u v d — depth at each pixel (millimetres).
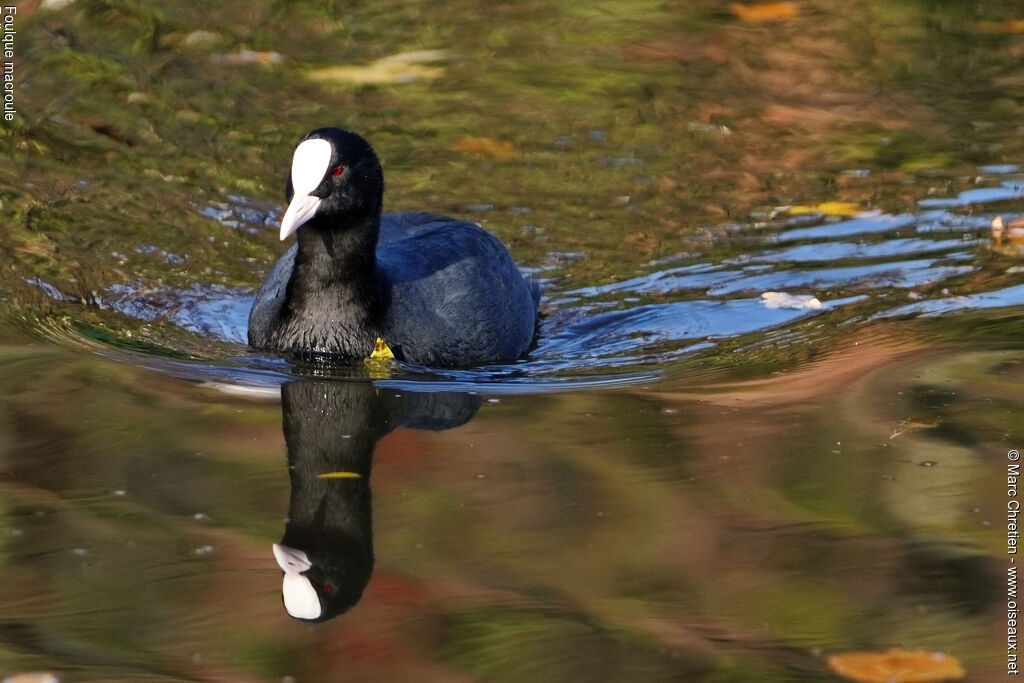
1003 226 14383
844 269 13547
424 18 19531
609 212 14750
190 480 8992
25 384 10477
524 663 7082
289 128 16172
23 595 7605
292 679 6934
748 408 10375
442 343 11586
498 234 14219
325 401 10523
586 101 17188
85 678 6867
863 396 10516
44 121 15992
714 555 8156
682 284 13320
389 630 7402
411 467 9336
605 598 7770
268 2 19547
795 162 15906
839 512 8648
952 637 7414
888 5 20516
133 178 14914
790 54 18750
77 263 13117
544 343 12359
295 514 8578
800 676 7008
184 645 7184
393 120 16516
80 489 8797
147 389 10555
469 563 8039
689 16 20031
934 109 17250
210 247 13711
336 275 11391
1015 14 20156
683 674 7035
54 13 18641
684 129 16609
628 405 10500
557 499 8820
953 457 9422
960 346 11594
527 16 19812
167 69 17484
